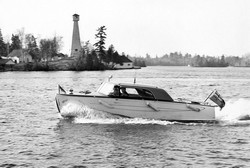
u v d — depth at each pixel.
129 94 22.88
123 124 22.44
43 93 44.44
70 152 16.66
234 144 18.47
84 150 17.00
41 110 28.91
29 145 17.73
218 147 17.86
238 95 45.66
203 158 16.12
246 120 24.50
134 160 15.71
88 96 22.62
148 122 22.89
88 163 15.25
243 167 15.02
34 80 74.44
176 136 19.91
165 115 23.08
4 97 39.16
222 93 48.47
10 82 67.25
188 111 23.27
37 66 136.75
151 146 17.84
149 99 22.83
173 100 23.22
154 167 14.94
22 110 28.86
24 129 21.27
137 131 20.81
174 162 15.55
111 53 165.38
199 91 50.44
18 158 15.76
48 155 16.20
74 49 159.62
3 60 152.75
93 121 22.84
